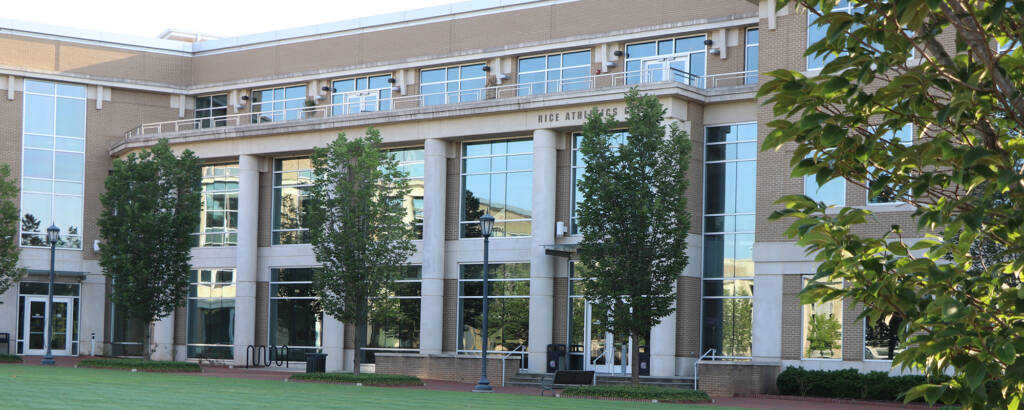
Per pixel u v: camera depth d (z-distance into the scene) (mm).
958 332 5070
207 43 52750
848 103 5492
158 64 52688
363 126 43594
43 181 50812
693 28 40219
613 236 31422
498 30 44656
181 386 27328
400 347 43406
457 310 42219
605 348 39094
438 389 33344
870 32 5414
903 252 5648
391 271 36844
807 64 33844
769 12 35031
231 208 48344
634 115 31875
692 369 37500
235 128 46500
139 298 41781
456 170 42719
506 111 40281
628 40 41656
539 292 39500
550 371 39094
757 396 32875
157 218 42219
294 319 46438
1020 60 4988
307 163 46719
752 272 37250
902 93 5309
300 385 31969
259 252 47406
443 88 46062
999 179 4941
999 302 5160
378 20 47656
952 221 5277
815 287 5617
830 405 30078
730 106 37938
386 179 37219
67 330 51625
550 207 39719
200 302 48750
